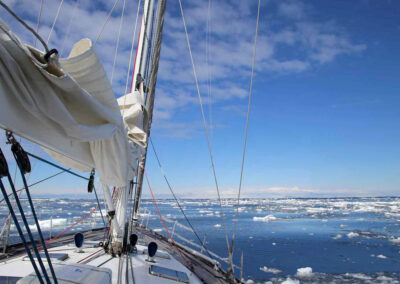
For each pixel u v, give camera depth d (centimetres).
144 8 445
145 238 604
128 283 255
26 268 292
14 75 113
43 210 4412
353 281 1251
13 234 1063
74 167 263
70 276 182
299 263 1559
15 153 131
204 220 3850
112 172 232
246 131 299
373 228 2903
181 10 402
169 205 8806
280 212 5481
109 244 352
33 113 129
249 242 2164
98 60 150
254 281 1255
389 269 1431
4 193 117
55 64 119
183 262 408
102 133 179
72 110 164
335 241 2206
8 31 105
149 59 462
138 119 335
